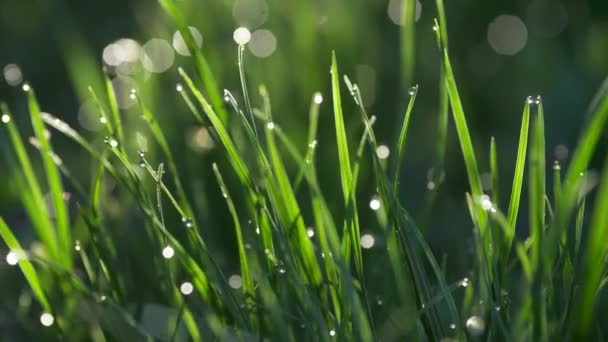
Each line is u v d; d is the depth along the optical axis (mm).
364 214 594
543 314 426
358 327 431
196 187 558
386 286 495
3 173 658
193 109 471
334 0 762
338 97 450
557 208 437
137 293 509
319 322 439
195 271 467
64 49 714
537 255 427
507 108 880
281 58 682
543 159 432
